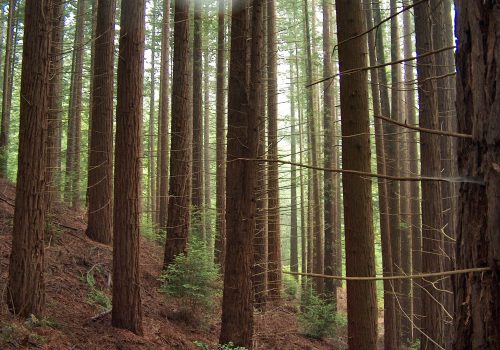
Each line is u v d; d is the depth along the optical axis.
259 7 7.98
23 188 6.30
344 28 5.51
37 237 6.39
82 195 17.38
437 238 8.37
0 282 6.97
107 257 10.44
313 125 17.34
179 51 11.70
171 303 10.08
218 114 16.19
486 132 1.76
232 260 8.02
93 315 7.72
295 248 24.27
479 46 1.79
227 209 8.25
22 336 5.74
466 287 1.84
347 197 5.51
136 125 7.70
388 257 11.52
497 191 1.71
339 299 19.67
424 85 8.30
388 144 12.68
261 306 12.79
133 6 7.73
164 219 17.97
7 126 16.78
